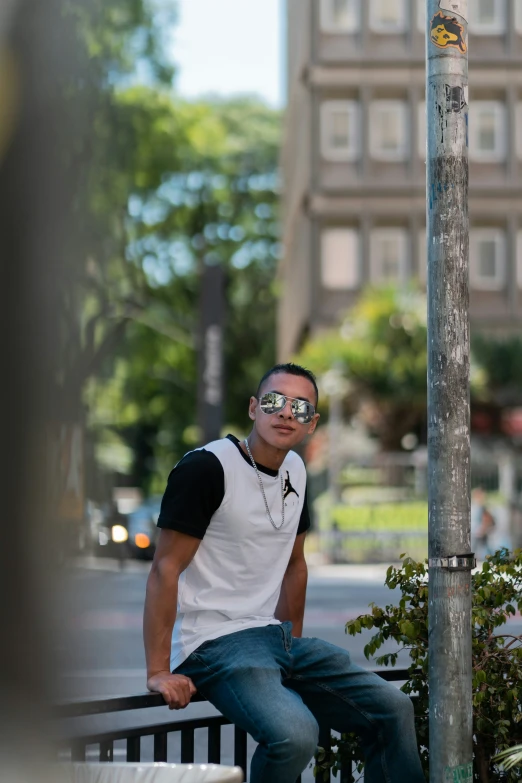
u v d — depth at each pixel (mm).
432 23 7977
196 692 8266
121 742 17672
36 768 2566
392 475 76938
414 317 82250
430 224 7938
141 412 116000
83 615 2537
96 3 2562
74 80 2559
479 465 74750
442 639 7750
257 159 129750
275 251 125875
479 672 8742
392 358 80938
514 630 29328
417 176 105438
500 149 105812
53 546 2514
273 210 126500
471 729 7773
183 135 82000
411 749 8453
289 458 9047
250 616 8562
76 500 2578
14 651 2461
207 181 107812
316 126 105438
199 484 8297
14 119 2502
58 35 2529
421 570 9281
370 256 105125
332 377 80625
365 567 73562
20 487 2488
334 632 38281
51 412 2537
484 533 72250
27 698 2471
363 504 75375
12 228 2504
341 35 105688
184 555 8273
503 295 105438
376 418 82875
